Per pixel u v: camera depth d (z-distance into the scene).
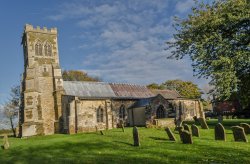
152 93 60.62
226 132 28.72
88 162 17.38
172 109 52.62
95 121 49.72
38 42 53.97
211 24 31.62
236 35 30.62
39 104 50.56
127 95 56.69
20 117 54.34
